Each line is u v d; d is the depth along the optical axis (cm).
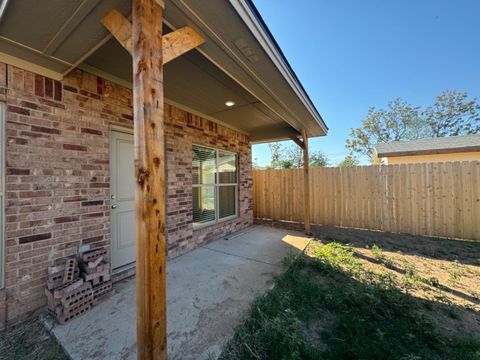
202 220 459
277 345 166
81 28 163
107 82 272
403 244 449
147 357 122
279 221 702
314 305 228
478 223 468
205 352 163
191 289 259
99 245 257
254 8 178
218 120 483
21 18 149
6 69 192
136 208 125
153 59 130
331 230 572
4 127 191
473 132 1528
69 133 234
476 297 245
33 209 206
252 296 243
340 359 158
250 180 643
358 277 293
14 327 192
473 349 167
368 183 575
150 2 130
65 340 175
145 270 122
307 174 537
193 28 167
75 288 209
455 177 488
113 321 198
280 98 317
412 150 704
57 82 225
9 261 192
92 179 253
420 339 178
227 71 238
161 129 134
